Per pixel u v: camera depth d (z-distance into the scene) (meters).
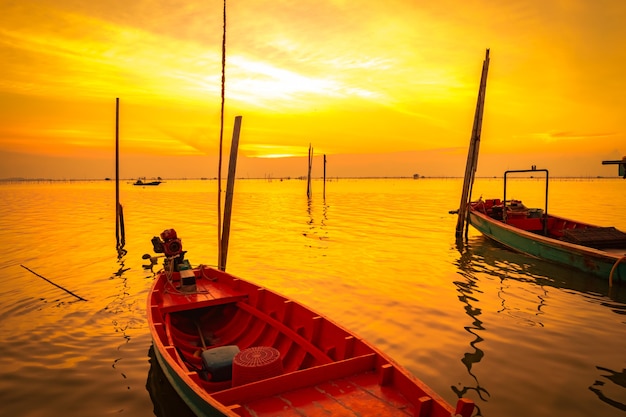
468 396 6.33
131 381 6.90
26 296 11.60
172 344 6.30
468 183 21.27
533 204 46.66
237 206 45.88
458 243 20.70
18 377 7.01
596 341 8.46
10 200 56.44
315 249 19.11
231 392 4.49
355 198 61.72
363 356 5.21
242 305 8.52
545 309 10.52
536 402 6.14
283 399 4.64
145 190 98.25
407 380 4.68
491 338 8.63
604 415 5.79
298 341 6.73
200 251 18.59
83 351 8.05
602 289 12.30
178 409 6.08
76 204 48.47
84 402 6.27
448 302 11.12
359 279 13.58
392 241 21.33
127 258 16.94
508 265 15.62
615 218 31.22
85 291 12.19
